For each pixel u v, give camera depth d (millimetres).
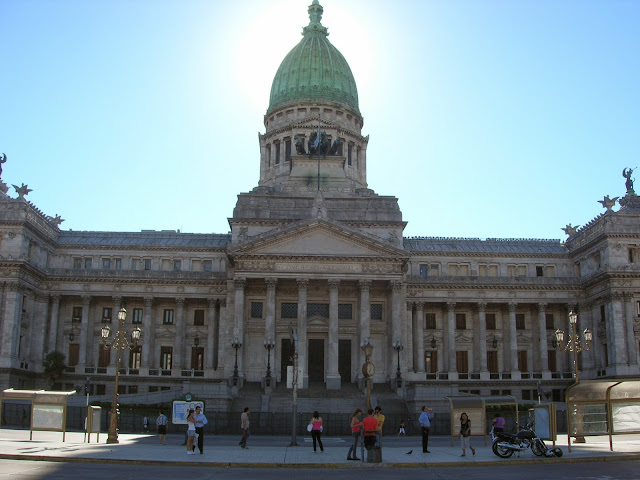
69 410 78562
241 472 38344
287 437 71938
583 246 119375
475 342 119625
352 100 151250
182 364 116625
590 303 116688
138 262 122625
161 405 78500
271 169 143875
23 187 108312
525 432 45531
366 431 42625
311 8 162000
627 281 108750
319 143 119625
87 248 122250
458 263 125125
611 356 108062
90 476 34125
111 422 55438
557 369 119312
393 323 104312
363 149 148250
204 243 126688
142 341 116375
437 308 121188
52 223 122688
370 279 105438
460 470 39562
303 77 148875
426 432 50125
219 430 77062
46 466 38281
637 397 48969
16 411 84000
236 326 103125
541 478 34906
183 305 117312
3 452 43781
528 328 121062
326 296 111875
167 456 44594
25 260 104375
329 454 48469
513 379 115250
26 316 109500
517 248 128375
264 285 109812
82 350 113688
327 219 106062
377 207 117125
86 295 115875
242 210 114750
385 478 35688
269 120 150125
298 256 105250
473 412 56031
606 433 48969
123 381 111812
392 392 97688
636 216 112125
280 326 110688
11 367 101688
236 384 97438
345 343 111312
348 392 97500
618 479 34219
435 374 116000
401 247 114062
